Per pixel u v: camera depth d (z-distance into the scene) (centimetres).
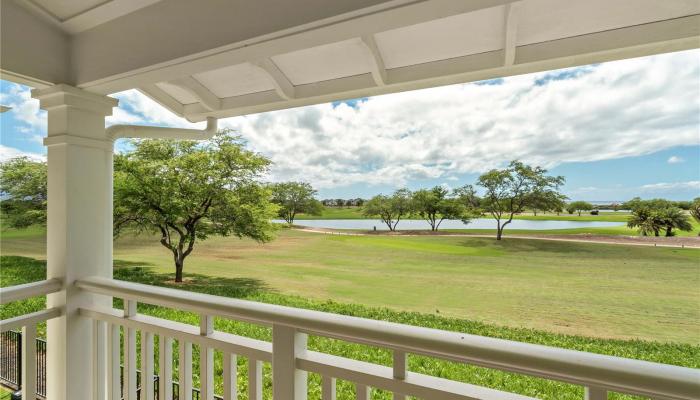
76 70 155
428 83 141
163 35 130
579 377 64
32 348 145
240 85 169
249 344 109
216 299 113
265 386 176
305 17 103
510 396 75
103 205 171
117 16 141
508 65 124
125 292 137
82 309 157
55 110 159
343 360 94
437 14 94
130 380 139
